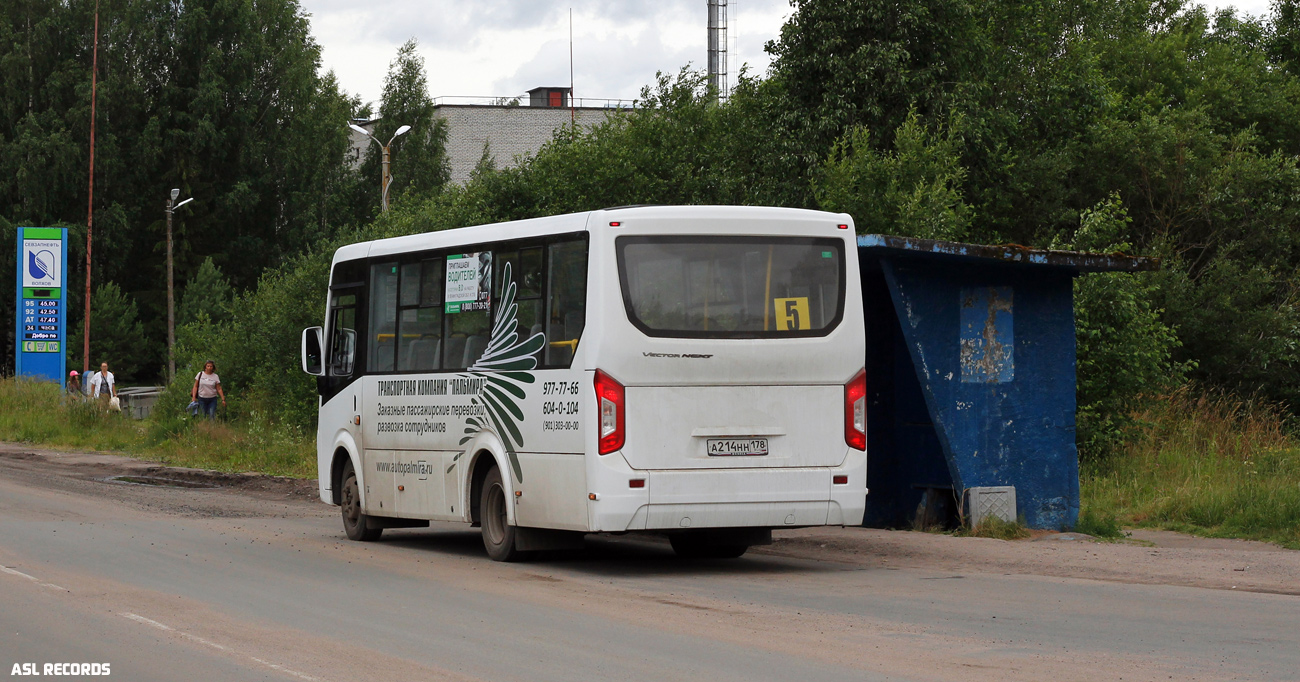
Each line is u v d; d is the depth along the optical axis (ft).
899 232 75.92
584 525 41.22
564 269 42.83
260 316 124.26
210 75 265.75
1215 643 29.25
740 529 45.21
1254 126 112.88
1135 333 70.54
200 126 260.83
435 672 26.55
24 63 255.91
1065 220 99.40
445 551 50.72
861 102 93.97
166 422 120.37
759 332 42.27
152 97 272.10
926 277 51.31
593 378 40.93
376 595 37.81
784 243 42.93
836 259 43.60
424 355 50.29
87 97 253.85
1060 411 53.57
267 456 97.76
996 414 52.49
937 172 80.53
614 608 35.12
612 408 40.86
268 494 79.92
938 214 76.28
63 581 40.06
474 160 304.50
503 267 45.91
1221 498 55.98
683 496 41.19
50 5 263.90
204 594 37.83
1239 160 103.19
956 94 94.89
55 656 28.45
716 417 41.73
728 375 41.78
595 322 41.09
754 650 28.71
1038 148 103.50
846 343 43.32
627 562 46.62
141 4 267.80
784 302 42.73
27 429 127.85
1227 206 101.50
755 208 42.80
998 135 99.76
